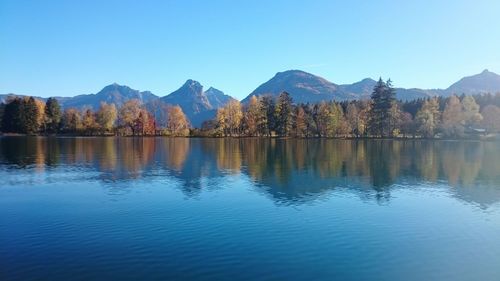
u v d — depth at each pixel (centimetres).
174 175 5678
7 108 18950
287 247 2591
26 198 4069
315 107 19200
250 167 6656
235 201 3944
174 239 2730
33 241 2686
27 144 12331
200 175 5688
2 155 8581
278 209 3619
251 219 3256
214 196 4184
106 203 3838
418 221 3266
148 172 5988
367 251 2544
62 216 3344
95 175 5644
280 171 6156
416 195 4344
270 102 18688
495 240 2795
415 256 2473
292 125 17962
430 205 3862
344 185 4934
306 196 4219
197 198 4078
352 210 3612
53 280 2078
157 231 2911
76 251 2494
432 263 2372
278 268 2255
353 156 8650
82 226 3044
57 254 2441
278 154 9150
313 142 14362
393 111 16162
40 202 3881
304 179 5362
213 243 2652
